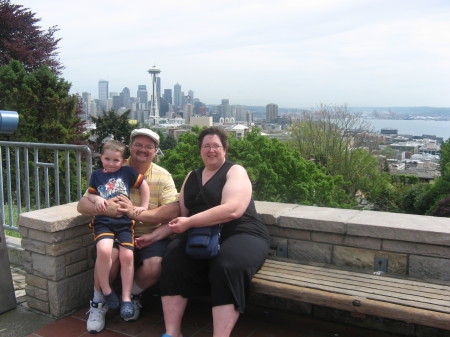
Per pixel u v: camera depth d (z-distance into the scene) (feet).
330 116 93.71
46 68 49.49
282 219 9.98
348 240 9.45
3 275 10.21
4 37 71.67
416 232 8.63
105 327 9.53
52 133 45.83
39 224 9.65
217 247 8.37
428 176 164.14
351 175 90.63
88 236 10.55
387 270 9.13
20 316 10.06
